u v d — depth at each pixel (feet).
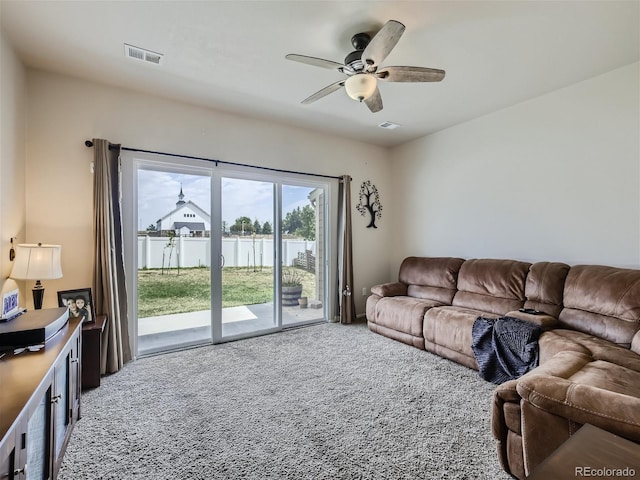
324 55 8.21
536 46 7.84
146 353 10.39
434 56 8.27
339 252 14.92
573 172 9.93
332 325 14.15
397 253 16.49
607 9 6.53
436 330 10.30
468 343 9.27
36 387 3.78
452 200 13.76
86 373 7.97
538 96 10.70
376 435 6.10
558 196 10.29
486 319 9.25
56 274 7.52
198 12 6.59
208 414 6.84
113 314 9.10
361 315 15.75
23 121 8.39
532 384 4.63
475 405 7.22
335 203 15.01
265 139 12.84
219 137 11.76
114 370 8.97
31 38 7.42
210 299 11.68
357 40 7.30
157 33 7.29
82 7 6.40
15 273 7.04
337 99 10.85
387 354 10.43
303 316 14.26
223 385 8.20
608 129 9.16
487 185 12.40
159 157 10.57
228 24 6.98
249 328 12.62
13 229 7.68
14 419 3.10
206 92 10.30
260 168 12.69
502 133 11.82
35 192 8.72
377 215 16.35
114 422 6.52
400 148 16.30
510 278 10.45
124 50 7.97
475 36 7.44
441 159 14.21
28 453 3.65
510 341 8.05
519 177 11.34
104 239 9.09
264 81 9.59
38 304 7.73
